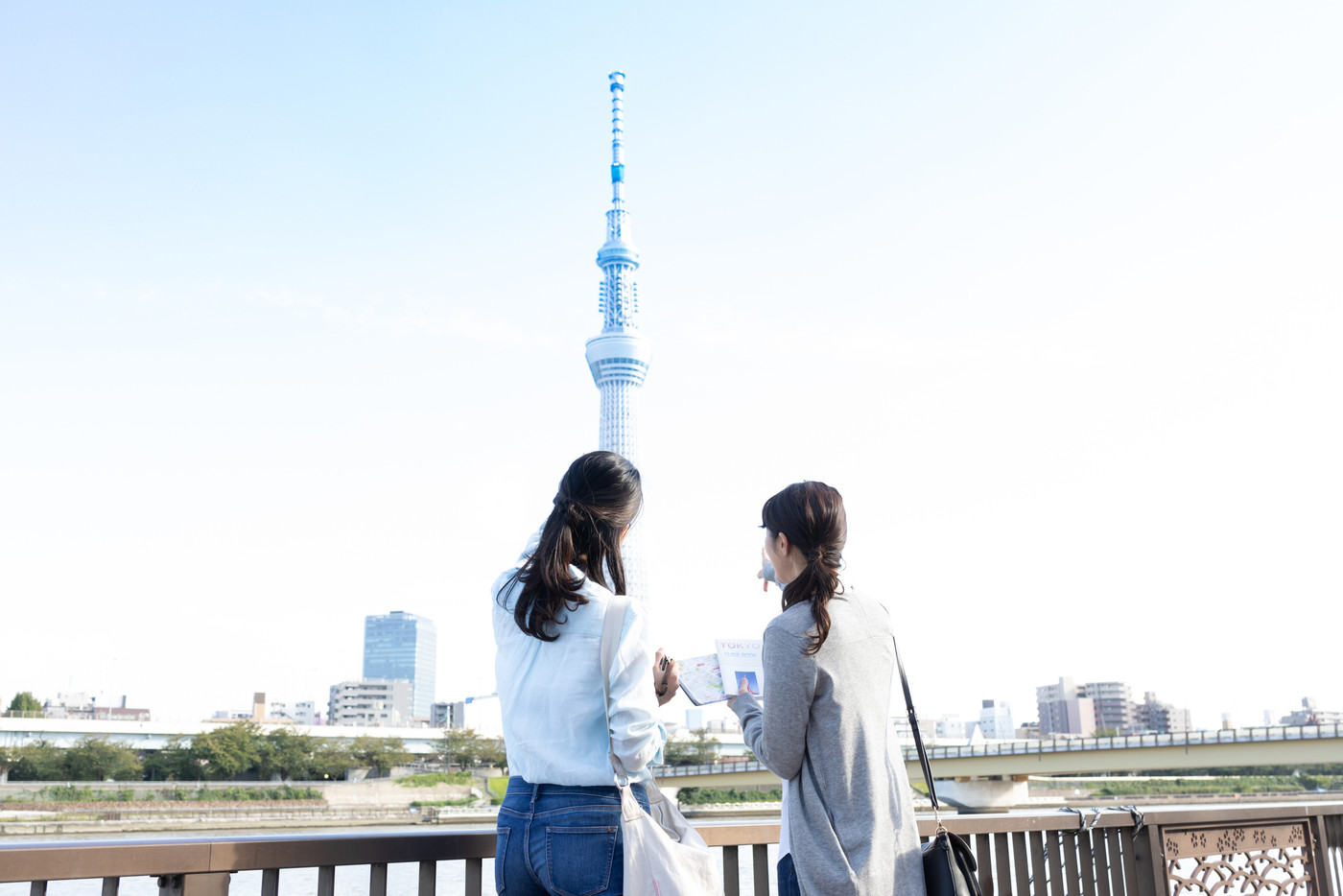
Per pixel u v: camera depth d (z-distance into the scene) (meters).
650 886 2.94
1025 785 66.75
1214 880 5.42
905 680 3.55
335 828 63.97
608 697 3.10
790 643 3.21
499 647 3.35
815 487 3.51
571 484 3.39
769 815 68.06
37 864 2.83
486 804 84.06
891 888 3.11
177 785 77.00
